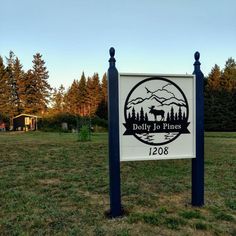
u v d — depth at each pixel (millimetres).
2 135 27547
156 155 4777
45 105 52375
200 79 4957
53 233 3891
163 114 4809
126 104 4652
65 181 6910
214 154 11477
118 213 4512
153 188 6215
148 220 4297
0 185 6496
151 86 4762
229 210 4805
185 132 4910
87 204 5125
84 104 61906
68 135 26719
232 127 39406
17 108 50000
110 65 4594
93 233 3869
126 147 4652
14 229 4031
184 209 4812
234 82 47219
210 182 6691
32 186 6449
